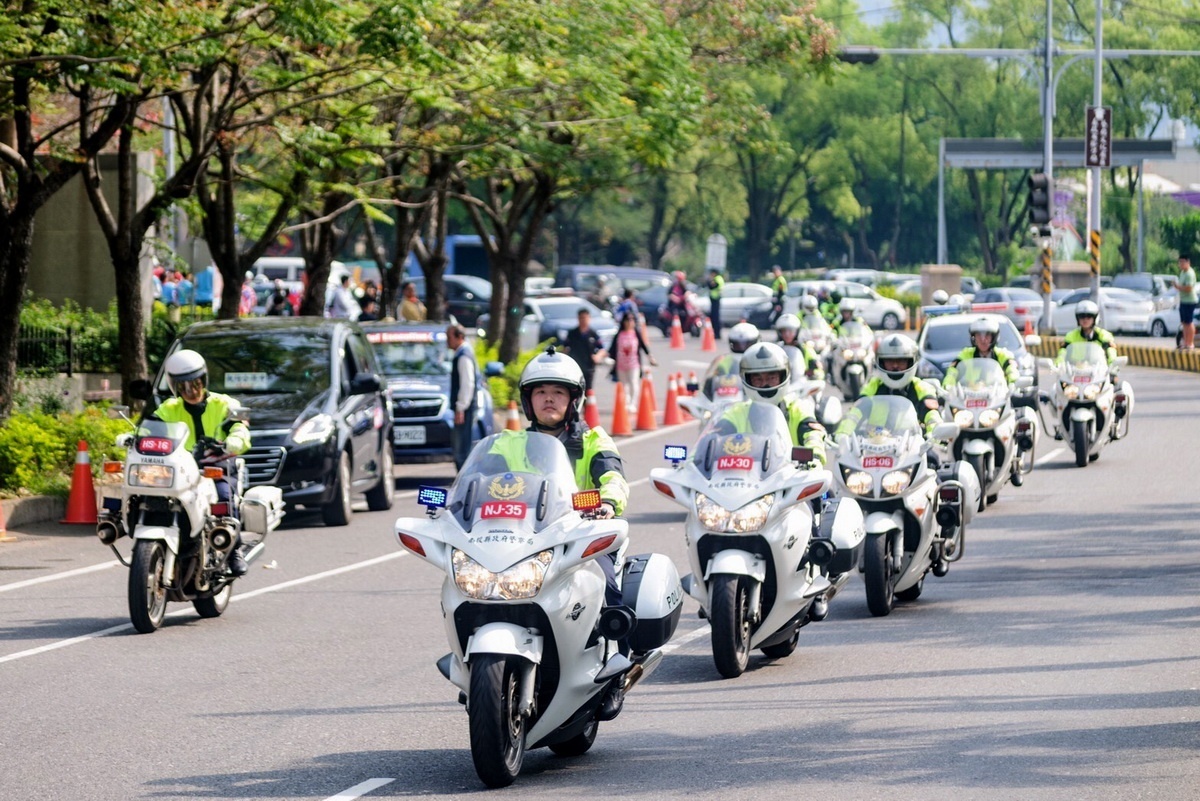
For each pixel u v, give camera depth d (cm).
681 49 9106
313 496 5912
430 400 7338
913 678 3350
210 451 4166
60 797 2506
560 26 7669
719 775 2605
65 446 6531
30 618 4200
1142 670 3359
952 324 8850
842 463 4103
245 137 8156
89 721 3045
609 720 2828
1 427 6469
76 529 5881
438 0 6531
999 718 2961
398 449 7300
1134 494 6469
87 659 3659
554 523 2491
